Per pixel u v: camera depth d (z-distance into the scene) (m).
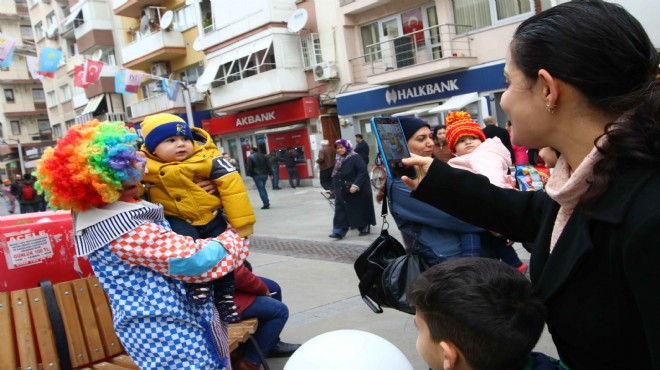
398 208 2.71
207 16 21.92
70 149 1.88
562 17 1.06
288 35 19.17
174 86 14.79
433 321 1.18
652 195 0.91
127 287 1.99
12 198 21.33
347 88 18.08
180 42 23.56
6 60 7.34
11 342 2.56
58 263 2.95
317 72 18.31
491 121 9.03
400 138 2.45
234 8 20.16
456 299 1.12
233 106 20.95
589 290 1.03
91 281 2.80
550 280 1.10
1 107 39.31
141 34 25.20
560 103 1.07
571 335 1.08
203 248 2.06
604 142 0.97
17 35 38.62
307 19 18.73
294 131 20.27
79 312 2.74
